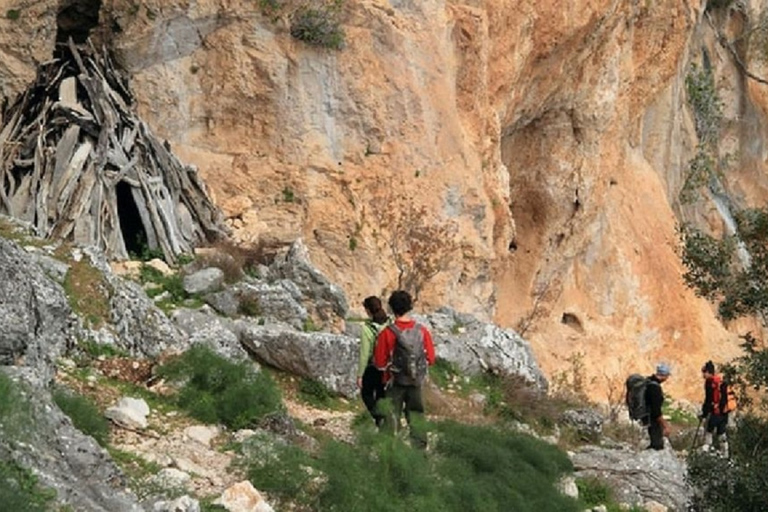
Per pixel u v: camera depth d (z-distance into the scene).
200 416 13.56
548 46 29.98
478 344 19.56
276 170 23.73
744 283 15.46
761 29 43.22
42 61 21.97
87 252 15.87
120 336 15.08
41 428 10.80
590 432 18.58
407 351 13.60
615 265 32.97
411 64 25.53
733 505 14.37
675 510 15.66
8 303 12.69
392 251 24.23
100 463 10.95
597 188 32.72
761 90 43.84
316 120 24.31
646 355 32.56
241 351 16.03
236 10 23.88
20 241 15.91
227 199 23.25
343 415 15.83
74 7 23.80
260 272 19.56
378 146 24.80
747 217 15.77
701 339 33.41
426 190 25.09
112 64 22.97
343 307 19.34
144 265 18.59
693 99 40.75
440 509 12.18
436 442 13.80
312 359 16.38
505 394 18.77
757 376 15.01
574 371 26.39
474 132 27.36
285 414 14.06
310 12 24.23
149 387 14.21
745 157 43.59
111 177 19.56
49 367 13.30
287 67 24.11
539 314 31.19
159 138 22.38
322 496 11.91
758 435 14.78
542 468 14.42
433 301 24.70
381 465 12.31
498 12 28.05
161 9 23.33
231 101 23.86
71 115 19.94
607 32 31.80
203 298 17.69
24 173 19.48
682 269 34.31
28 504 9.61
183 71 23.67
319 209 23.72
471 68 27.31
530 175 32.06
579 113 32.06
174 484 11.48
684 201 39.19
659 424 18.22
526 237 32.16
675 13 35.19
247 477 12.12
